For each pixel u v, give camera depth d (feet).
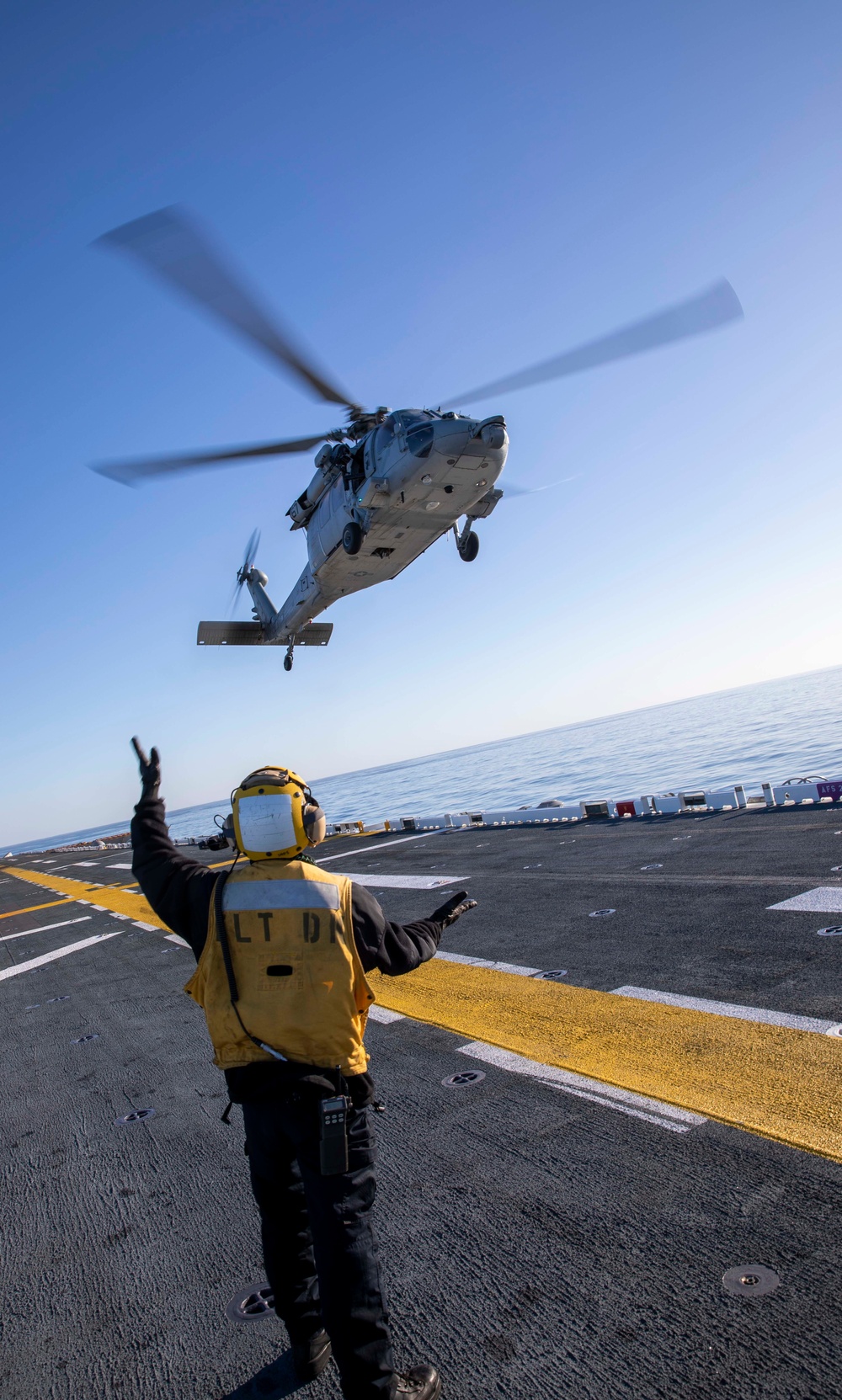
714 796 47.96
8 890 92.79
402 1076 15.78
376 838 70.90
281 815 7.24
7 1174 14.67
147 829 7.95
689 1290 8.34
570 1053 15.33
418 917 30.89
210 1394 8.07
